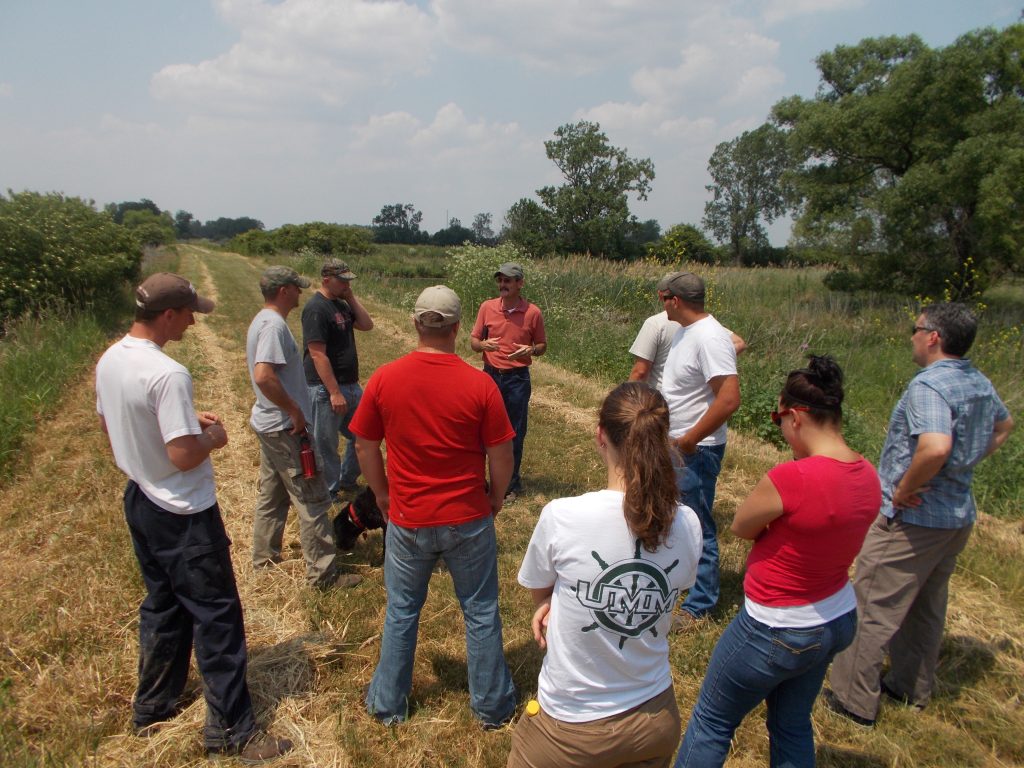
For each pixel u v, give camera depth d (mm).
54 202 15492
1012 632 3893
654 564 1928
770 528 2236
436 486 2787
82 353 10430
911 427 2885
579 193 61750
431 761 2881
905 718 3229
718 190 74812
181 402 2584
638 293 14227
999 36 17000
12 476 5879
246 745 2889
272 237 56844
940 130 17938
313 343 4902
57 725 2947
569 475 6238
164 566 2754
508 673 3098
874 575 3105
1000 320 14711
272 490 4270
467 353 11617
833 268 23453
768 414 7578
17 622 3625
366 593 4148
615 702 1955
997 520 5406
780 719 2375
